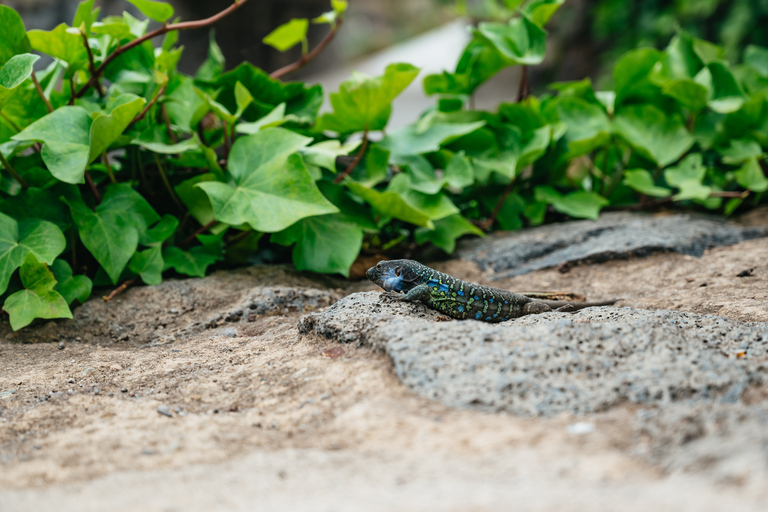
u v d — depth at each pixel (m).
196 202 1.44
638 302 1.37
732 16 2.45
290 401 1.22
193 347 1.32
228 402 1.23
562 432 1.16
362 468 1.15
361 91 1.43
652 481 1.12
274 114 1.45
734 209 1.59
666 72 1.58
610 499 1.03
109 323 1.37
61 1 2.76
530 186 1.60
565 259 1.48
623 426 1.16
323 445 1.17
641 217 1.55
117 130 1.37
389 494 1.13
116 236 1.39
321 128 1.48
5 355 1.32
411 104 4.59
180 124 1.46
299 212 1.38
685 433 1.15
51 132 1.35
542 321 1.28
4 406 1.24
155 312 1.38
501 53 1.53
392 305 1.29
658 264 1.45
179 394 1.24
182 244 1.45
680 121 1.56
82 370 1.28
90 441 1.19
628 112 1.57
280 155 1.40
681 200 1.59
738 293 1.36
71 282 1.38
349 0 7.43
